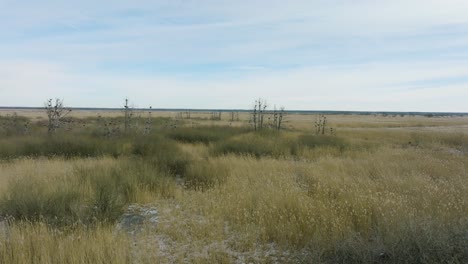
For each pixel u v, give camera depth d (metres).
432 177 9.23
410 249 4.05
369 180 7.94
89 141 13.88
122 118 28.27
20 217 5.60
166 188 7.95
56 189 6.61
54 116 19.48
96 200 6.22
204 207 6.51
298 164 11.08
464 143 22.17
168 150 13.17
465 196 6.27
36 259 3.84
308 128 37.88
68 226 4.93
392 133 31.98
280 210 5.76
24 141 13.80
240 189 7.37
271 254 4.54
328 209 5.64
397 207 5.52
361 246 4.22
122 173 8.48
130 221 6.02
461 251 3.96
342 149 16.38
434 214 5.31
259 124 26.52
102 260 3.92
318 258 4.23
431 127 49.38
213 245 4.76
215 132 20.38
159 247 4.77
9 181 7.29
